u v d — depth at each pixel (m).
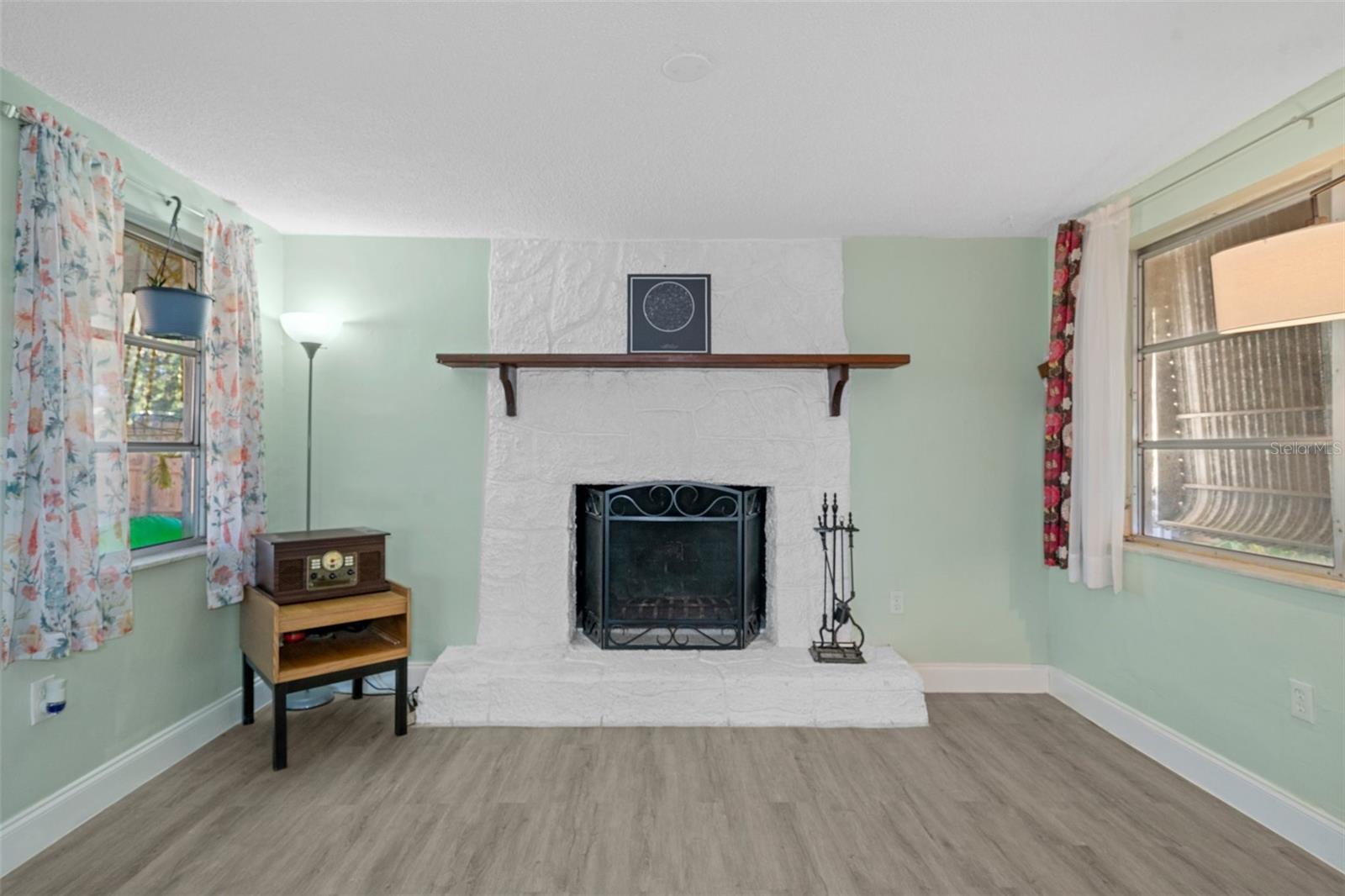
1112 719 2.88
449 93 2.03
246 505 2.93
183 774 2.50
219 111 2.14
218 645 2.86
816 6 1.62
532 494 3.33
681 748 2.74
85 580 2.05
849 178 2.64
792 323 3.35
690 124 2.21
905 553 3.37
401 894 1.84
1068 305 2.99
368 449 3.34
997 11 1.64
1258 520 2.30
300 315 3.07
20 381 1.94
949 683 3.36
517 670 3.04
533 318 3.35
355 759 2.64
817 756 2.68
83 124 2.19
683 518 3.31
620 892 1.86
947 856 2.03
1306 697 2.06
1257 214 2.31
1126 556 2.82
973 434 3.38
